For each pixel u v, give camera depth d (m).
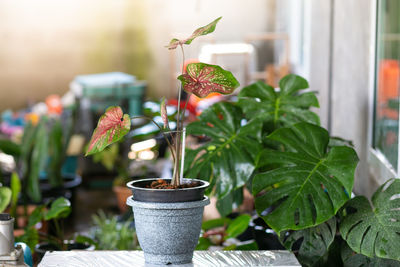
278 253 2.24
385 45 3.21
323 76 4.55
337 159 2.41
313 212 2.49
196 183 2.15
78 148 7.12
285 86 3.09
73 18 12.28
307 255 2.48
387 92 3.14
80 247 3.43
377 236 2.23
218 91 2.07
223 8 11.97
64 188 5.86
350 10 3.87
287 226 2.26
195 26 12.22
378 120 3.32
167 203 2.03
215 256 2.19
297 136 2.53
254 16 11.82
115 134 2.01
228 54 10.85
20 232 4.18
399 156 2.65
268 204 2.33
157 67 12.40
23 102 12.32
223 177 2.80
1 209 2.94
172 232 2.05
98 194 7.67
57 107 8.28
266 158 2.47
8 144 5.00
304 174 2.38
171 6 12.23
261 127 2.91
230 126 2.98
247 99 3.07
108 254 2.22
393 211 2.29
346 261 2.42
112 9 12.30
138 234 2.11
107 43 12.38
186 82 2.04
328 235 2.46
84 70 12.42
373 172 3.28
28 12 12.20
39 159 4.86
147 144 6.17
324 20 4.50
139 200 2.07
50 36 12.28
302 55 7.07
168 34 12.33
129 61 12.41
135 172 6.04
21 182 5.02
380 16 3.33
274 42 11.12
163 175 5.25
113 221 3.93
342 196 2.30
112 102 7.94
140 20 12.33
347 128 4.00
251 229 3.29
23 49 12.27
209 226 3.39
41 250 3.26
